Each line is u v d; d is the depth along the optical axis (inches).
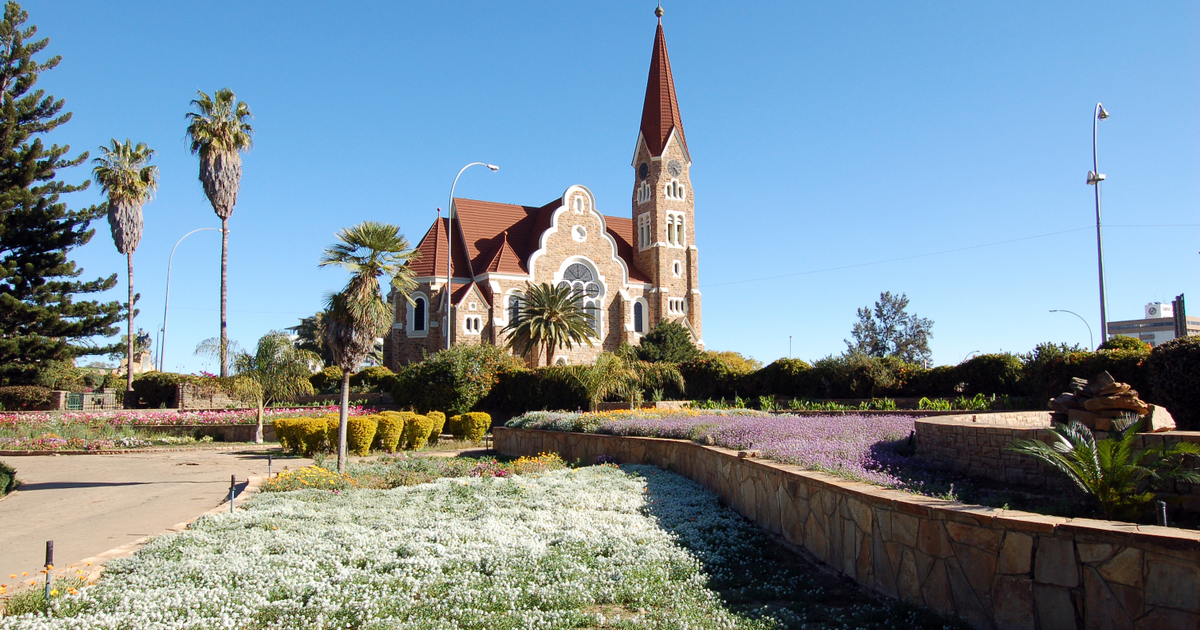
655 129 3085.6
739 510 507.5
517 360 1840.6
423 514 500.4
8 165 1732.3
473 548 398.0
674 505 528.7
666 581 338.3
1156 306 4128.9
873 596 311.7
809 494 390.0
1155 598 209.2
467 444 1251.8
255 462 937.5
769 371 1510.8
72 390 2174.0
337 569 355.6
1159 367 578.9
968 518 266.8
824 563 369.4
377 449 1086.4
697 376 1675.7
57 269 1796.3
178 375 2016.5
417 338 2694.4
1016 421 591.8
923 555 287.0
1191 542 201.9
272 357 1350.9
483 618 283.1
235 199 2094.0
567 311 2277.3
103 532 470.9
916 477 437.1
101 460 979.9
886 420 710.5
